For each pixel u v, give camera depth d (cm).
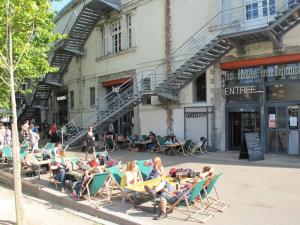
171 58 2091
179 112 2044
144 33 2288
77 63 3070
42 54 1741
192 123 1975
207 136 1900
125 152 1953
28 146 1712
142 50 2305
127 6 2431
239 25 1747
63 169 1110
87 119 2562
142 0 2295
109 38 2650
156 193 839
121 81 2509
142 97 2080
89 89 2909
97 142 2123
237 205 880
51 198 1065
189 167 1397
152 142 1981
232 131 1864
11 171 1430
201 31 1925
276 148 1697
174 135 1986
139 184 913
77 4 3066
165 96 1997
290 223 749
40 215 912
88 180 960
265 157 1578
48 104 3734
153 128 2217
